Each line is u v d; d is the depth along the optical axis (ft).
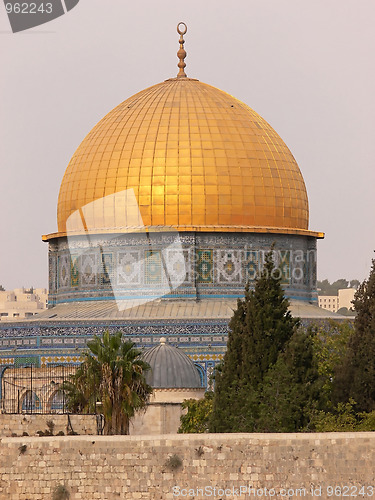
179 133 497.05
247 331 369.91
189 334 467.52
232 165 495.41
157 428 414.21
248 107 515.50
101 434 344.49
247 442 305.32
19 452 314.96
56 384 431.02
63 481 312.71
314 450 303.48
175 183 491.31
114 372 372.79
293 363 360.48
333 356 406.62
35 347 474.08
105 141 501.56
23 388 420.36
